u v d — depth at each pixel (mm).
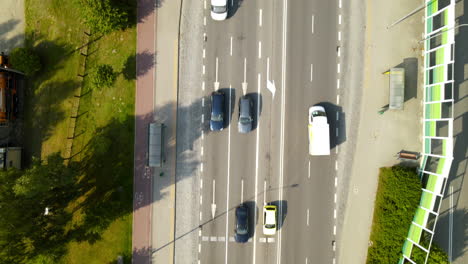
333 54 28969
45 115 29031
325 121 28031
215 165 29250
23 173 24375
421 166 28578
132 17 28766
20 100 28969
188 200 29125
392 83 28125
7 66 28625
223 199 29203
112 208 27922
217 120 28312
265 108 29109
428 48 28109
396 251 28188
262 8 28859
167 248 29047
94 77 26594
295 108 29125
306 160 29141
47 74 28906
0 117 27219
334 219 29234
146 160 29000
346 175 29172
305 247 29188
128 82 28875
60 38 28859
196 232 29141
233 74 29000
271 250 29156
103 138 27969
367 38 28906
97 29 27188
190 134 29156
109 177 28938
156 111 28984
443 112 28891
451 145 25188
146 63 28891
